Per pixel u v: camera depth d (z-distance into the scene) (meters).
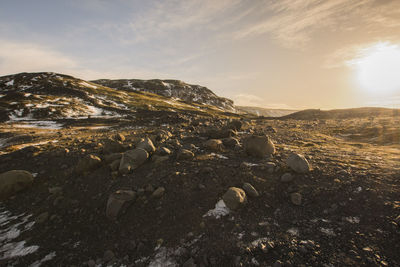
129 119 58.50
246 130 22.16
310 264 4.73
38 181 11.04
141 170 10.19
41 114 65.00
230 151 12.33
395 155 10.50
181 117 41.22
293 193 7.33
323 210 6.48
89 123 51.69
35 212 8.74
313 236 5.56
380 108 45.09
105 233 7.02
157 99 140.88
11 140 26.05
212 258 5.36
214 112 127.25
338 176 8.07
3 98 78.00
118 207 7.56
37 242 7.12
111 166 10.55
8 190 9.88
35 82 113.56
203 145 13.34
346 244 5.09
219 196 7.63
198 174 9.10
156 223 6.96
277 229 6.03
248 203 7.25
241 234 5.99
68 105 78.12
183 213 7.12
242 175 8.77
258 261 5.06
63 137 25.36
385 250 4.72
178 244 6.02
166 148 12.15
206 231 6.29
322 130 22.48
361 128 20.72
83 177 10.52
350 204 6.45
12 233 7.69
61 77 133.12
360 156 10.62
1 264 6.32
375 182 7.30
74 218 8.01
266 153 11.13
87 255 6.29
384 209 5.93
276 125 28.66
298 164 8.63
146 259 5.75
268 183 8.16
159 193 7.98
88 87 120.62
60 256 6.40
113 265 5.77
